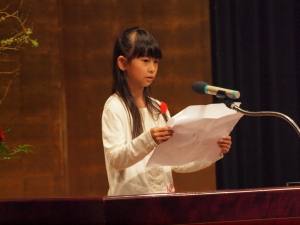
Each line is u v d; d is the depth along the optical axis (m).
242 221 4.70
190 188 15.84
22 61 16.27
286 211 4.76
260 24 15.26
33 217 4.53
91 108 16.42
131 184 7.09
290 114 15.24
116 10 16.30
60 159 16.33
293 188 4.79
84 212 4.54
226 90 5.95
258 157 15.10
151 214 4.59
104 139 7.02
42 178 16.25
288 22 15.20
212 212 4.66
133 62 7.38
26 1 16.19
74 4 16.41
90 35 16.39
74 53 16.44
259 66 15.20
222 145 6.58
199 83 6.25
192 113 5.89
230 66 14.98
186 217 4.62
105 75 16.36
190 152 6.31
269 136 15.23
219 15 15.02
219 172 15.12
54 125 16.36
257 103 15.10
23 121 16.27
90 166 16.44
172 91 16.06
